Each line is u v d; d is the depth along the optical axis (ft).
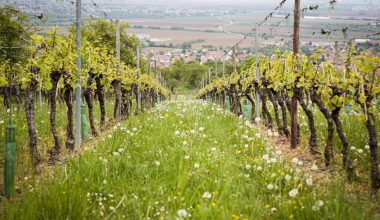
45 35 36.14
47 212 19.75
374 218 20.74
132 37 183.11
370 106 26.68
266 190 24.93
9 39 65.57
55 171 26.35
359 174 29.30
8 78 68.28
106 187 24.49
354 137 39.55
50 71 35.09
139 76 92.43
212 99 163.53
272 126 56.29
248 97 66.80
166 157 30.76
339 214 19.66
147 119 54.29
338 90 30.55
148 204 21.50
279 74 46.78
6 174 24.67
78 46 40.86
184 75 481.05
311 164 33.78
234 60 95.61
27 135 43.29
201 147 35.01
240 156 34.17
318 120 54.60
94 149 33.32
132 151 33.55
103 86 57.82
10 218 19.03
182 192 23.52
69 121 39.29
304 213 20.16
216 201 21.84
